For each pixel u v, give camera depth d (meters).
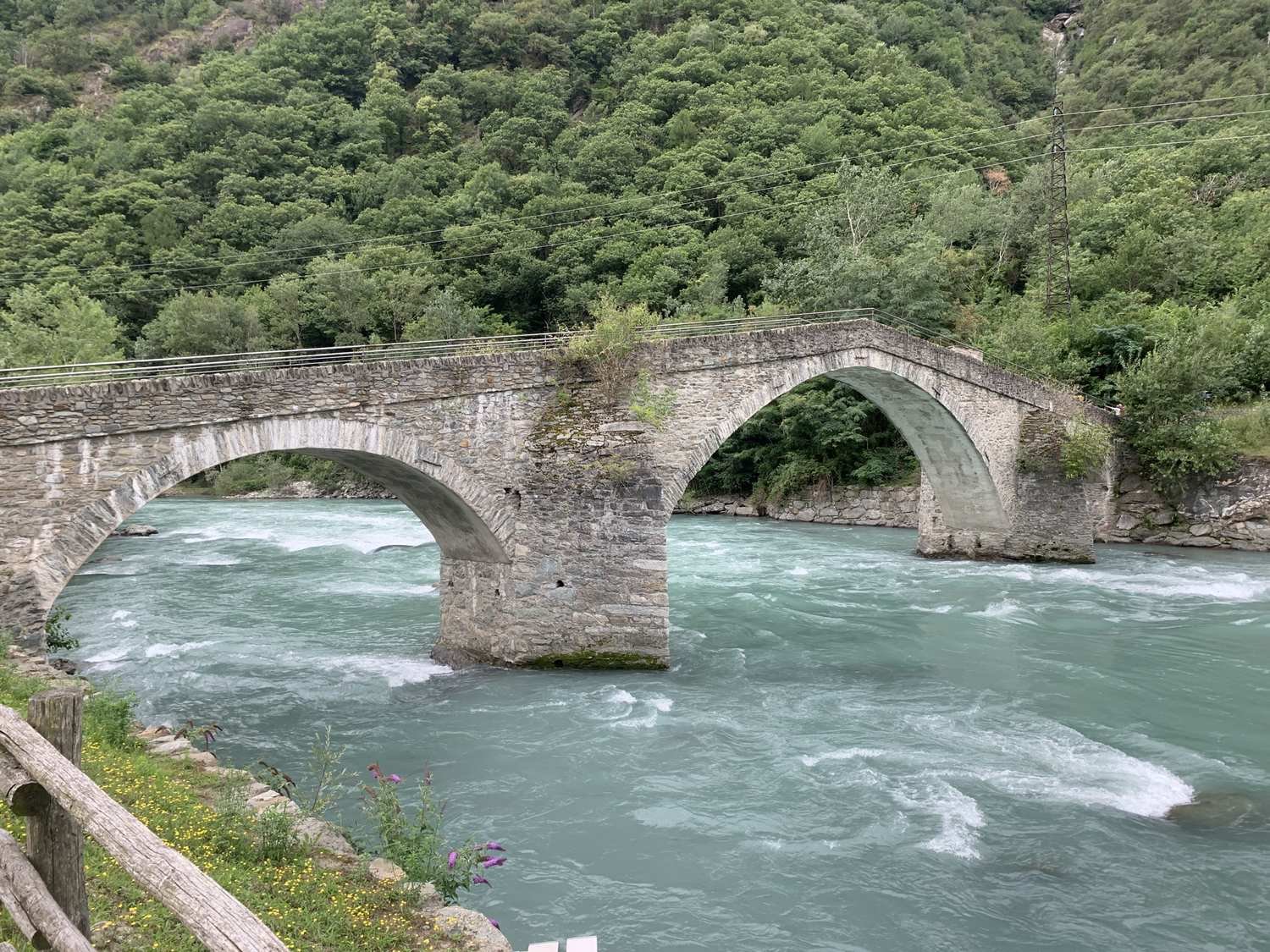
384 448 14.84
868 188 49.91
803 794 11.20
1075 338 36.66
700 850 9.71
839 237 48.75
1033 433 29.14
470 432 15.97
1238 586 24.69
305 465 64.94
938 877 9.17
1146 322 36.81
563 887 8.90
